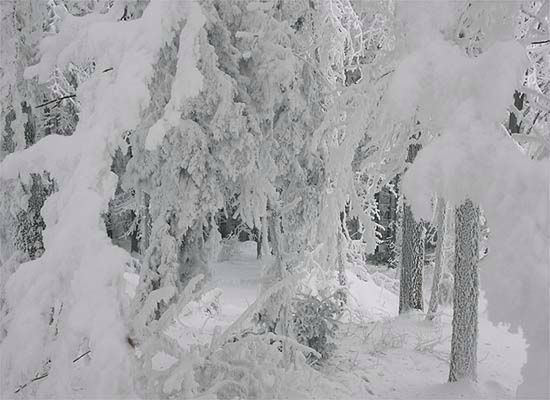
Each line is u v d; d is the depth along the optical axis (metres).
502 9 4.72
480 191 3.43
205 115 6.53
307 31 7.71
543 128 7.74
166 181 6.73
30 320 3.69
